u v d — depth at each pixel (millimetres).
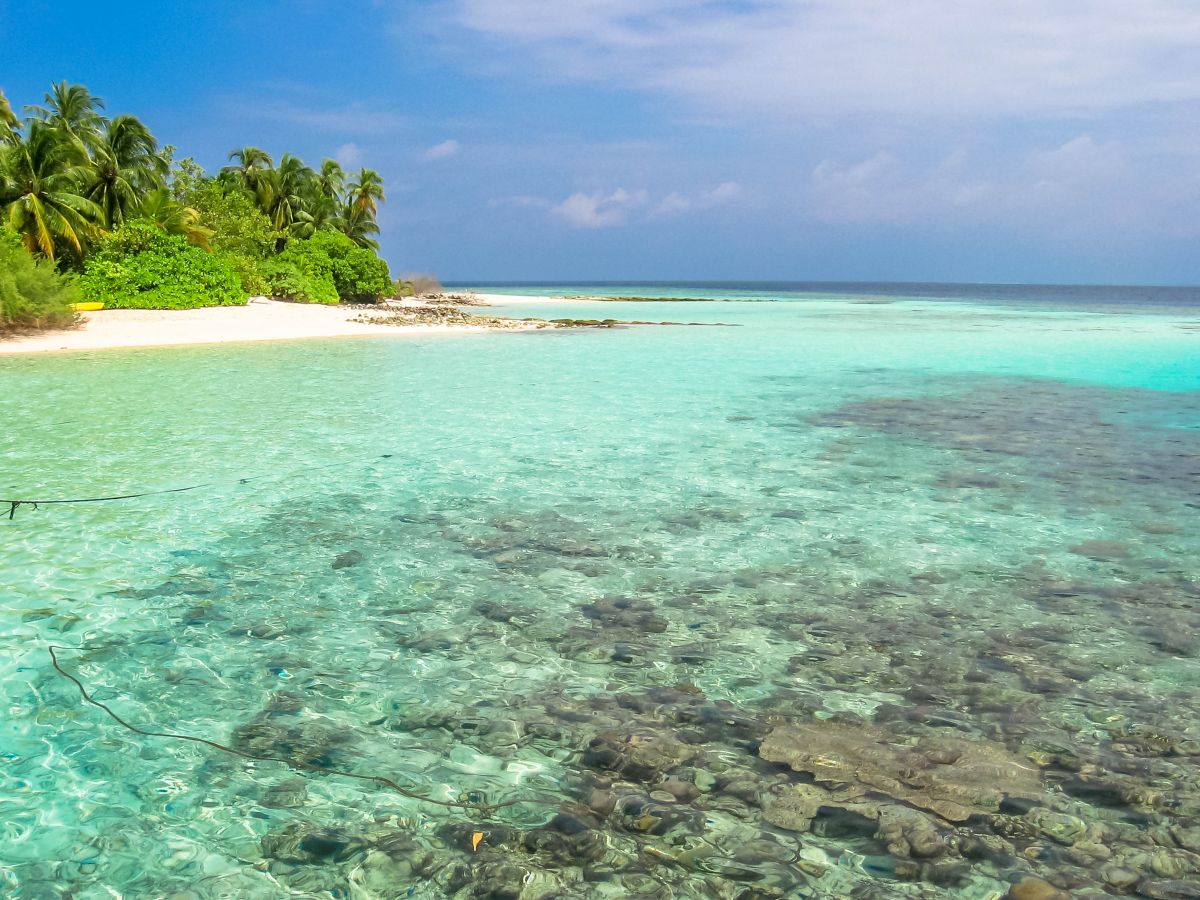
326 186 59562
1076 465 9672
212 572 6168
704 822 3383
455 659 4836
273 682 4539
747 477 9102
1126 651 4941
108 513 7574
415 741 3980
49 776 3664
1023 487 8680
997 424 12273
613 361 20562
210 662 4762
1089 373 18688
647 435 11336
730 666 4762
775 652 4938
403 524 7367
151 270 30984
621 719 4184
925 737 4012
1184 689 4480
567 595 5805
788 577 6148
